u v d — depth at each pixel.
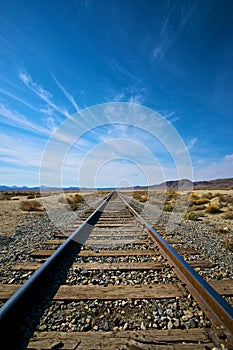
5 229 6.41
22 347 1.70
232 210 10.84
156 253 3.96
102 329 1.94
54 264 3.31
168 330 1.88
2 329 1.74
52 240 5.03
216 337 1.77
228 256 3.93
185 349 1.66
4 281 2.90
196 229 6.35
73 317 2.11
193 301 2.34
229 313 1.87
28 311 2.19
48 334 1.85
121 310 2.22
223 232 5.94
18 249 4.36
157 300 2.40
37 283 2.58
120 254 3.90
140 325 1.99
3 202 17.41
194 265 3.45
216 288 2.65
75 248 4.32
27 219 8.30
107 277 2.98
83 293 2.52
